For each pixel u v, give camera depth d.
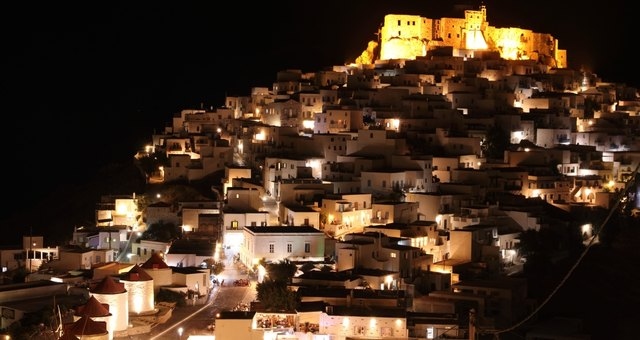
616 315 143.00
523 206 172.00
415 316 117.56
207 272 136.75
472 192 175.00
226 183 184.38
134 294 122.38
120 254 167.00
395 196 169.88
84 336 106.81
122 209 180.00
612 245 173.62
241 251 155.62
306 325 115.50
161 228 170.00
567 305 146.00
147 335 115.75
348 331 113.38
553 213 175.12
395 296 122.12
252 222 157.75
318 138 190.38
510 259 161.00
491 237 156.50
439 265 142.75
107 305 115.19
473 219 161.50
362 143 188.25
